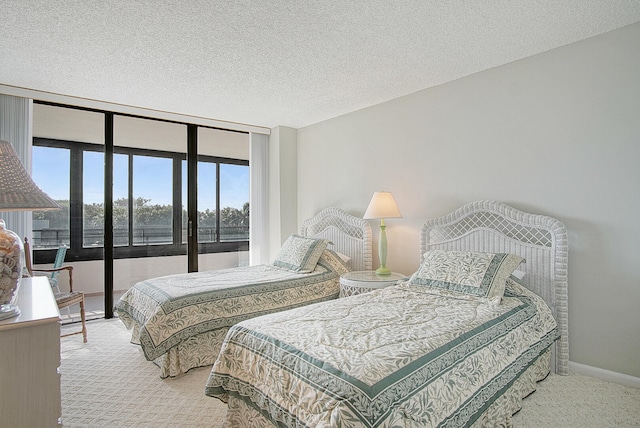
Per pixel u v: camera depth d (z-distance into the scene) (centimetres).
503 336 203
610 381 254
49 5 221
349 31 256
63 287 393
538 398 231
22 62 302
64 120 396
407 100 384
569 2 222
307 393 149
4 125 354
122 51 284
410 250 381
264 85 358
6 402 132
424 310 225
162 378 266
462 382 166
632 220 248
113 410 224
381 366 148
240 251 516
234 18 239
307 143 510
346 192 452
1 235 148
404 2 222
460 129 340
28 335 135
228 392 192
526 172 297
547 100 286
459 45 277
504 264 259
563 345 264
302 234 496
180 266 469
